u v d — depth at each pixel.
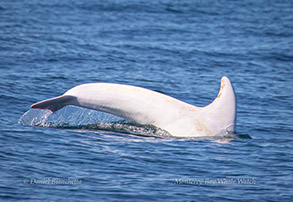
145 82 84.38
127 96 55.12
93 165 44.00
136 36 129.00
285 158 48.16
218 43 125.75
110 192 38.59
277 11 184.75
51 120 56.69
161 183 41.00
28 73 83.81
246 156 48.44
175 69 97.06
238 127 60.50
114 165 44.31
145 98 55.19
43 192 37.75
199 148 50.12
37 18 145.12
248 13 177.88
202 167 45.00
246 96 78.12
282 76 94.38
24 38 114.44
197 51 114.69
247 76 93.69
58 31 128.25
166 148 49.75
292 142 54.38
